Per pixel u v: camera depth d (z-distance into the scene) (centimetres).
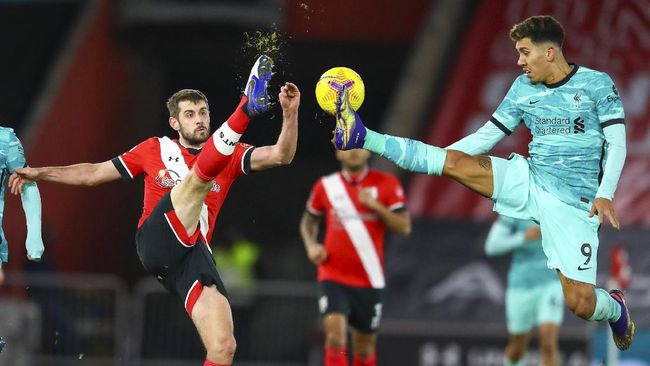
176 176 2594
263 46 2728
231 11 5919
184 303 2495
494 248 4144
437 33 5931
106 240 5934
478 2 5994
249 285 4678
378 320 3781
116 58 6138
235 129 2350
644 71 5556
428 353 4491
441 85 5750
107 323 4588
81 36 5869
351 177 3772
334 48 6362
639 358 4359
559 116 2502
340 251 3722
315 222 3834
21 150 2623
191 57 6278
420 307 4978
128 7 6019
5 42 6419
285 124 2486
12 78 6328
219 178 2583
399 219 3712
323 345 4584
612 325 2700
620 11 5691
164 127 6338
